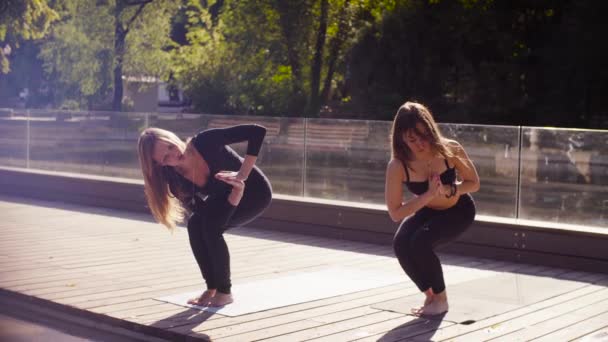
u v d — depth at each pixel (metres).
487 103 26.19
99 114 13.73
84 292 6.75
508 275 7.86
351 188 10.44
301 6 28.31
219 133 6.11
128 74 31.56
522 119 26.34
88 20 29.38
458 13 26.48
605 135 8.48
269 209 10.84
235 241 9.79
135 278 7.36
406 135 5.70
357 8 28.92
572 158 8.72
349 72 28.92
